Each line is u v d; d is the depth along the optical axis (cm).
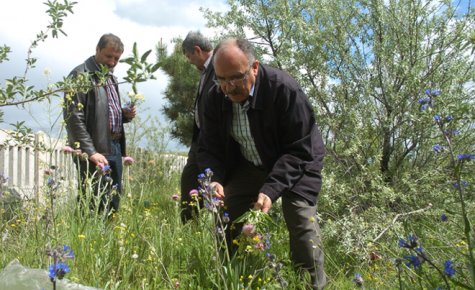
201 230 422
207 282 347
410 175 571
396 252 415
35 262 341
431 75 591
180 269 360
